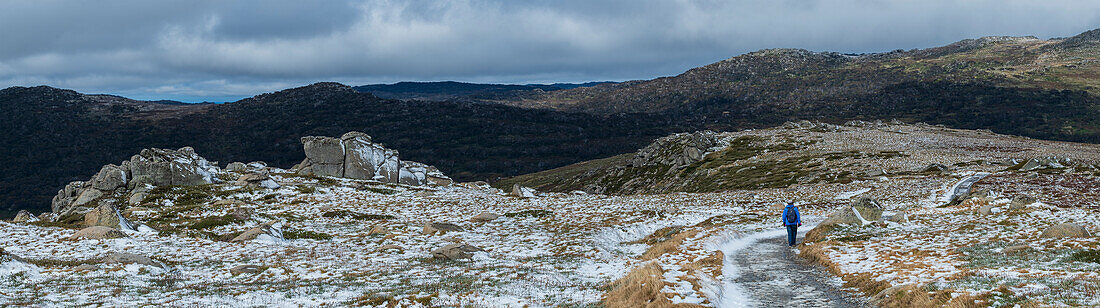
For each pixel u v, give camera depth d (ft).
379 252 117.80
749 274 75.66
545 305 56.59
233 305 59.57
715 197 262.67
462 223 169.78
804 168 387.96
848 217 125.18
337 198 243.60
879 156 404.57
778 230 140.87
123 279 78.64
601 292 64.18
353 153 315.58
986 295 46.50
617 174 622.54
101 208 141.18
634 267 85.76
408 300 59.31
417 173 333.83
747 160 475.31
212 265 98.48
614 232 145.18
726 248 107.14
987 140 555.69
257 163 333.62
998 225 111.04
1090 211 132.57
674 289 58.44
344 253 116.47
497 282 72.43
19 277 77.05
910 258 77.77
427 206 222.69
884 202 213.66
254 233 135.03
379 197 251.39
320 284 75.20
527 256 110.11
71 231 135.13
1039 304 42.06
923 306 47.50
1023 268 61.98
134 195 228.43
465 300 59.21
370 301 59.62
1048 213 127.65
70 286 71.72
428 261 103.14
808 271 76.07
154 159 256.32
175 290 71.67
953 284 53.31
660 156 596.70
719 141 608.19
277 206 216.33
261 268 92.79
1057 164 288.71
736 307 56.44
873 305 53.52
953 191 226.38
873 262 76.59
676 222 171.63
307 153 313.53
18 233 130.82
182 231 142.51
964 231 105.40
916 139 547.08
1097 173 254.27
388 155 326.03
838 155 426.51
